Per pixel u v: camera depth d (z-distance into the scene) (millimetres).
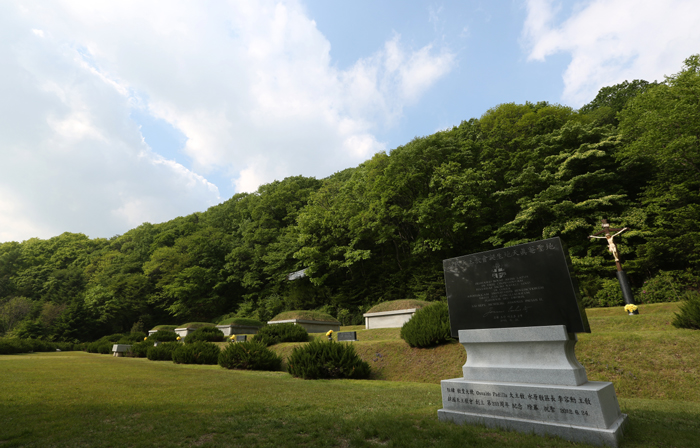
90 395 6688
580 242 25750
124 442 3768
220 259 50406
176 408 5582
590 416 4027
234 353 13000
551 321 5059
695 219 21109
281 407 5727
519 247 5602
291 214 50344
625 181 28359
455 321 6074
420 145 33562
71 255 66625
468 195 28844
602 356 8656
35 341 30188
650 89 26156
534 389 4492
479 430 4359
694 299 9312
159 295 48188
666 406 5832
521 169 31078
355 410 5566
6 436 3912
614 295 21156
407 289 32500
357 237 34344
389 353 11898
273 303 38031
